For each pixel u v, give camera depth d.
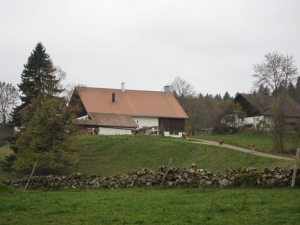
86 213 20.53
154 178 32.28
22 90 79.25
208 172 31.08
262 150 63.94
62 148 63.50
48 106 64.69
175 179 31.53
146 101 107.00
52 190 35.47
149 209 21.08
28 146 64.00
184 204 22.19
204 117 131.38
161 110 104.81
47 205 23.11
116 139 78.25
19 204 23.23
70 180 35.47
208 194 25.84
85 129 89.00
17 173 64.88
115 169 63.84
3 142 93.94
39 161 61.38
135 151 71.38
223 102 134.62
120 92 107.81
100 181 34.31
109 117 96.06
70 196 27.38
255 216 18.47
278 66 82.94
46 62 80.81
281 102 70.88
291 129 67.12
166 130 103.44
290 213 18.80
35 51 80.69
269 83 83.75
